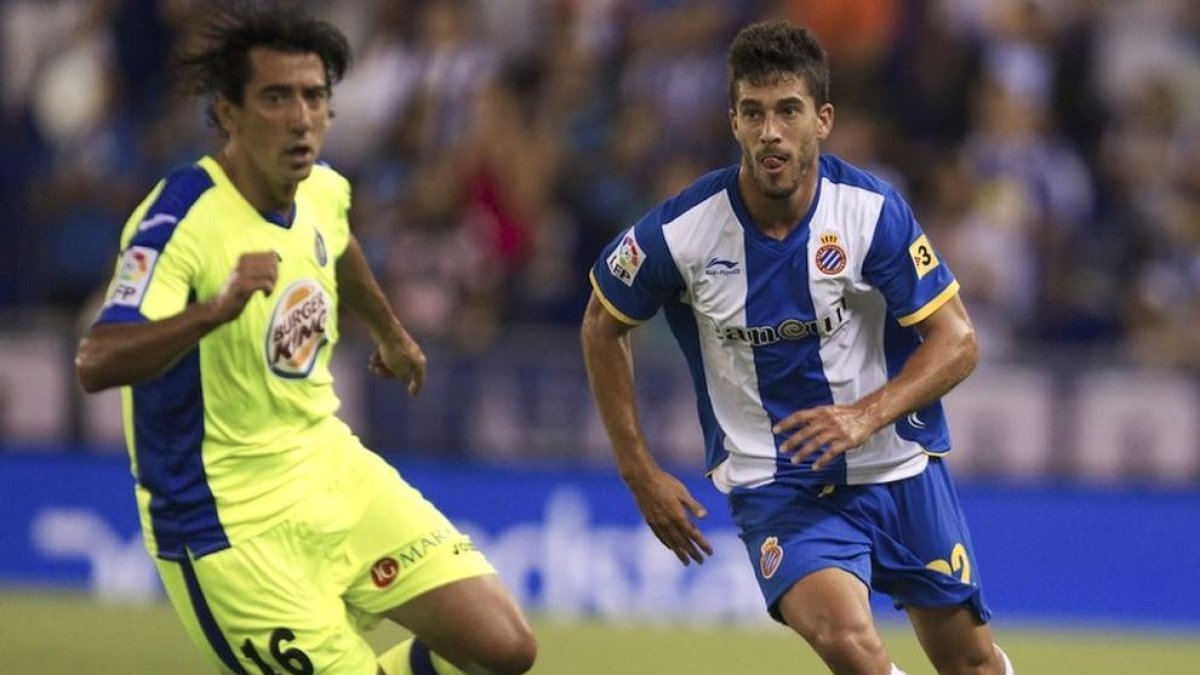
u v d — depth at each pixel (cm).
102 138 4500
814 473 2041
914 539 2095
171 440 1858
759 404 2053
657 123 4516
